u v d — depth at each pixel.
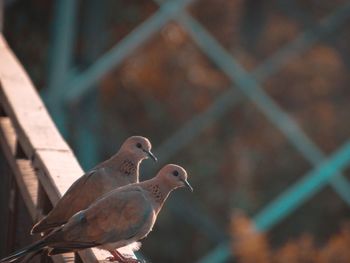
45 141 5.54
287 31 20.44
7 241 6.32
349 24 20.38
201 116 17.55
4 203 6.46
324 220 17.92
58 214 4.79
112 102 18.50
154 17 15.48
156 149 17.84
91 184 4.89
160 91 18.72
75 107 14.66
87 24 16.38
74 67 15.84
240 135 18.50
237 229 14.69
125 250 4.87
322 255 14.61
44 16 16.78
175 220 17.41
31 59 16.66
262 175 18.39
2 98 6.39
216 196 17.80
